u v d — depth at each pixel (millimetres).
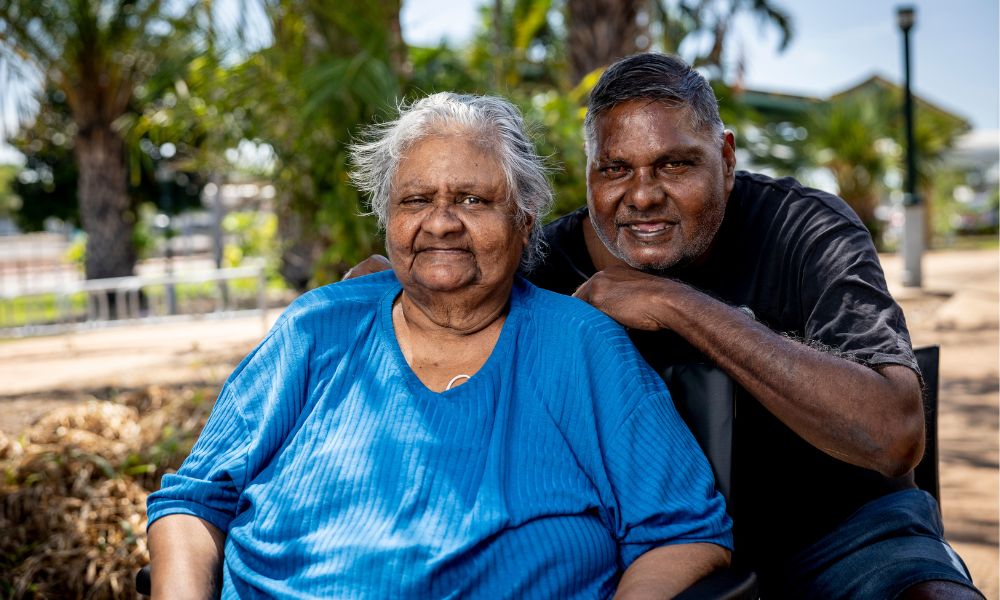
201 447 1623
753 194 1883
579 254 2070
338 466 1500
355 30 4430
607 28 6926
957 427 4629
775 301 1782
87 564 2596
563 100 4773
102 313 10000
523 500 1453
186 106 4996
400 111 1705
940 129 17875
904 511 1668
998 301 9156
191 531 1544
